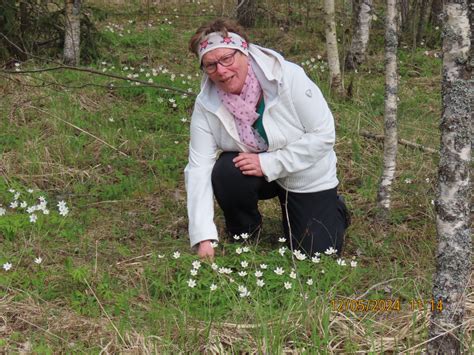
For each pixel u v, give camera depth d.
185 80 7.72
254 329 3.14
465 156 2.58
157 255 3.95
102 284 3.53
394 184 5.21
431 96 7.67
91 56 8.15
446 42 2.53
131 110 6.52
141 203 4.83
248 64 3.62
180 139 6.02
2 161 5.23
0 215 4.26
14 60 7.50
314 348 2.95
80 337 3.12
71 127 5.94
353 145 5.74
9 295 3.47
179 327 3.14
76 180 5.18
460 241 2.64
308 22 11.62
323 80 8.20
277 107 3.65
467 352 2.91
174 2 13.43
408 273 3.87
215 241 3.88
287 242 4.13
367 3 7.50
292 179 3.89
